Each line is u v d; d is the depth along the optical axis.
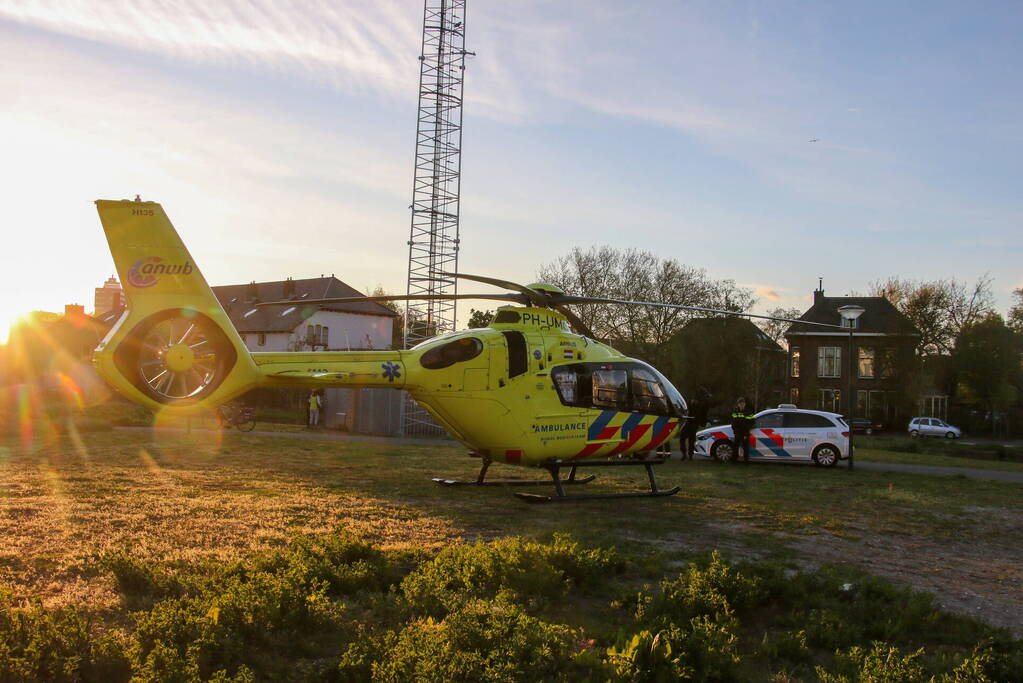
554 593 6.79
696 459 21.38
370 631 5.63
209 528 8.84
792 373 56.22
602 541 8.97
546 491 13.62
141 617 5.23
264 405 44.31
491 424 12.70
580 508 11.86
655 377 13.95
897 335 53.34
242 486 12.50
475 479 14.99
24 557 7.25
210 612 5.23
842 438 19.44
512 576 6.79
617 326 51.66
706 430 21.00
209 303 11.22
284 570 6.66
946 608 7.11
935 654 5.89
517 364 12.84
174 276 11.06
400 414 29.34
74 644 4.72
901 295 61.97
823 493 14.20
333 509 10.51
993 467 21.38
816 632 6.12
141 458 16.56
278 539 8.38
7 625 4.82
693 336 50.75
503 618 5.30
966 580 8.17
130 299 10.84
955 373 57.78
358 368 12.27
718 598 6.50
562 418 12.86
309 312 57.50
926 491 14.92
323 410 33.47
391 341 63.88
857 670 5.30
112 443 20.44
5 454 17.00
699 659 5.15
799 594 6.98
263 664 4.97
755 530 10.38
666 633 5.34
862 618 6.62
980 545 9.95
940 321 58.66
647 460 13.59
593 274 51.72
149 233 10.99
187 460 16.42
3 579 6.53
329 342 59.00
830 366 55.28
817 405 55.03
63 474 13.30
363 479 14.23
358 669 4.76
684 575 7.18
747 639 6.11
